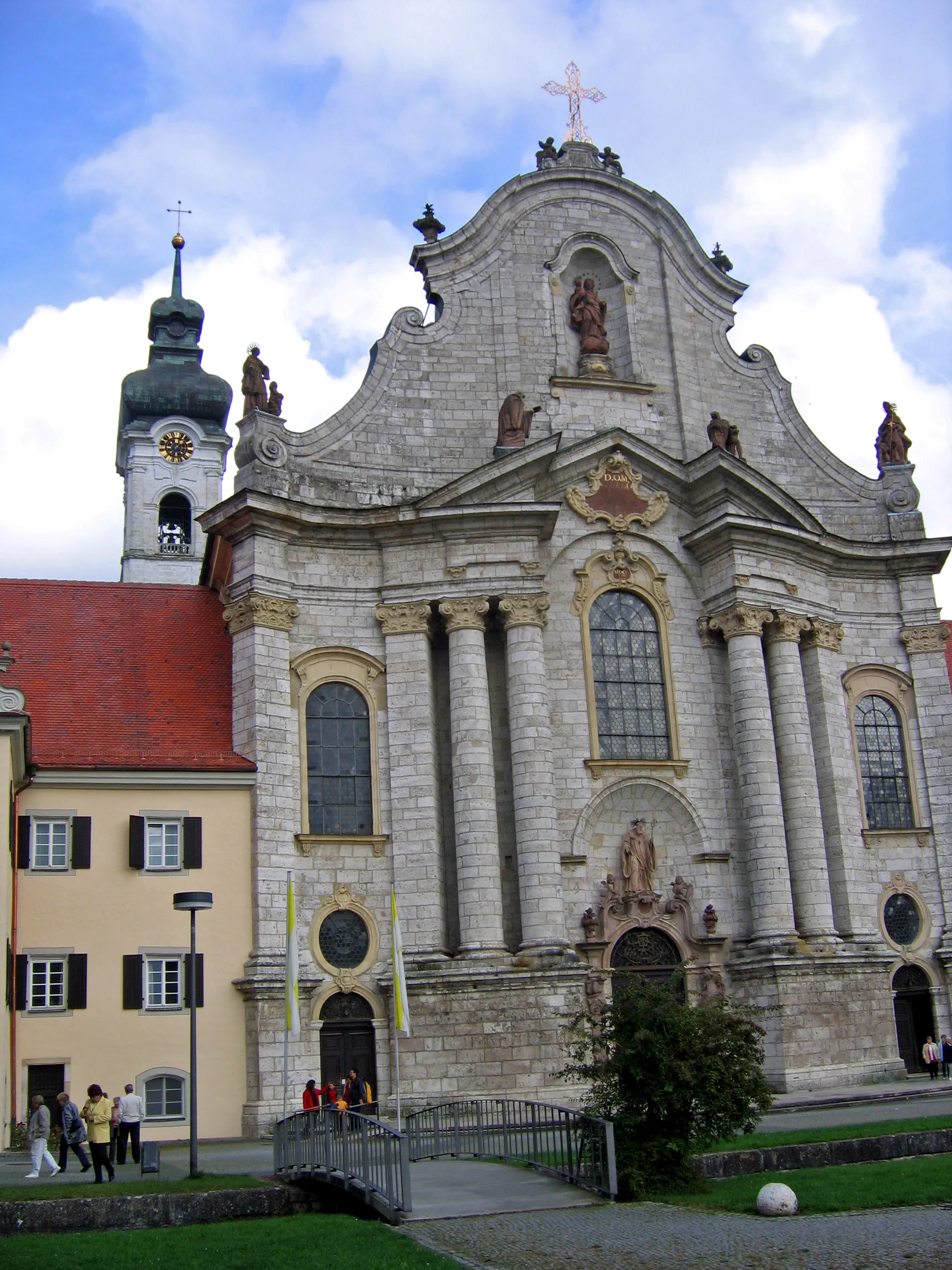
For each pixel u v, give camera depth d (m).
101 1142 28.02
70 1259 20.17
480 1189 26.00
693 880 46.34
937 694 51.03
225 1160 32.91
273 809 42.16
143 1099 38.84
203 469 82.69
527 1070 40.62
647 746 47.31
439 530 45.41
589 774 46.03
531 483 46.94
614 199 52.97
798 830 46.69
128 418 83.94
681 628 48.59
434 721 44.75
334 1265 19.25
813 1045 43.72
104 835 40.59
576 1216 23.09
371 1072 41.41
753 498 49.09
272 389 46.66
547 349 50.44
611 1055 27.17
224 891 41.19
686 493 49.62
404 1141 23.14
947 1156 28.30
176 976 40.16
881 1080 44.69
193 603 48.50
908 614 51.81
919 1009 48.38
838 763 48.75
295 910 41.78
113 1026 39.12
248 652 43.53
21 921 39.12
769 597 48.25
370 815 43.81
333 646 44.72
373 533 45.44
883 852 49.12
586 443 48.31
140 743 42.41
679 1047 25.97
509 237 51.22
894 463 53.47
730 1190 25.20
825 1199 23.53
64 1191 25.05
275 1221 23.53
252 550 44.16
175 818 41.38
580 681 46.78
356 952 42.31
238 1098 39.66
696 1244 20.20
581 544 48.19
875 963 46.12
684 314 52.88
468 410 48.78
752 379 53.38
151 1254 20.42
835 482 53.09
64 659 45.16
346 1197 25.25
